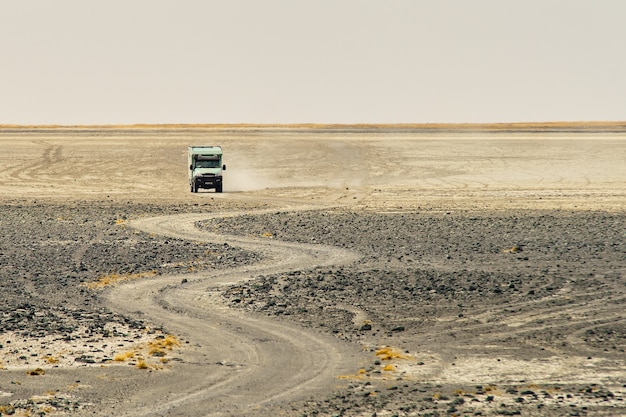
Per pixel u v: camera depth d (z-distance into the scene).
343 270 66.19
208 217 107.62
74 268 67.56
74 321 48.56
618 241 81.06
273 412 32.38
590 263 68.44
